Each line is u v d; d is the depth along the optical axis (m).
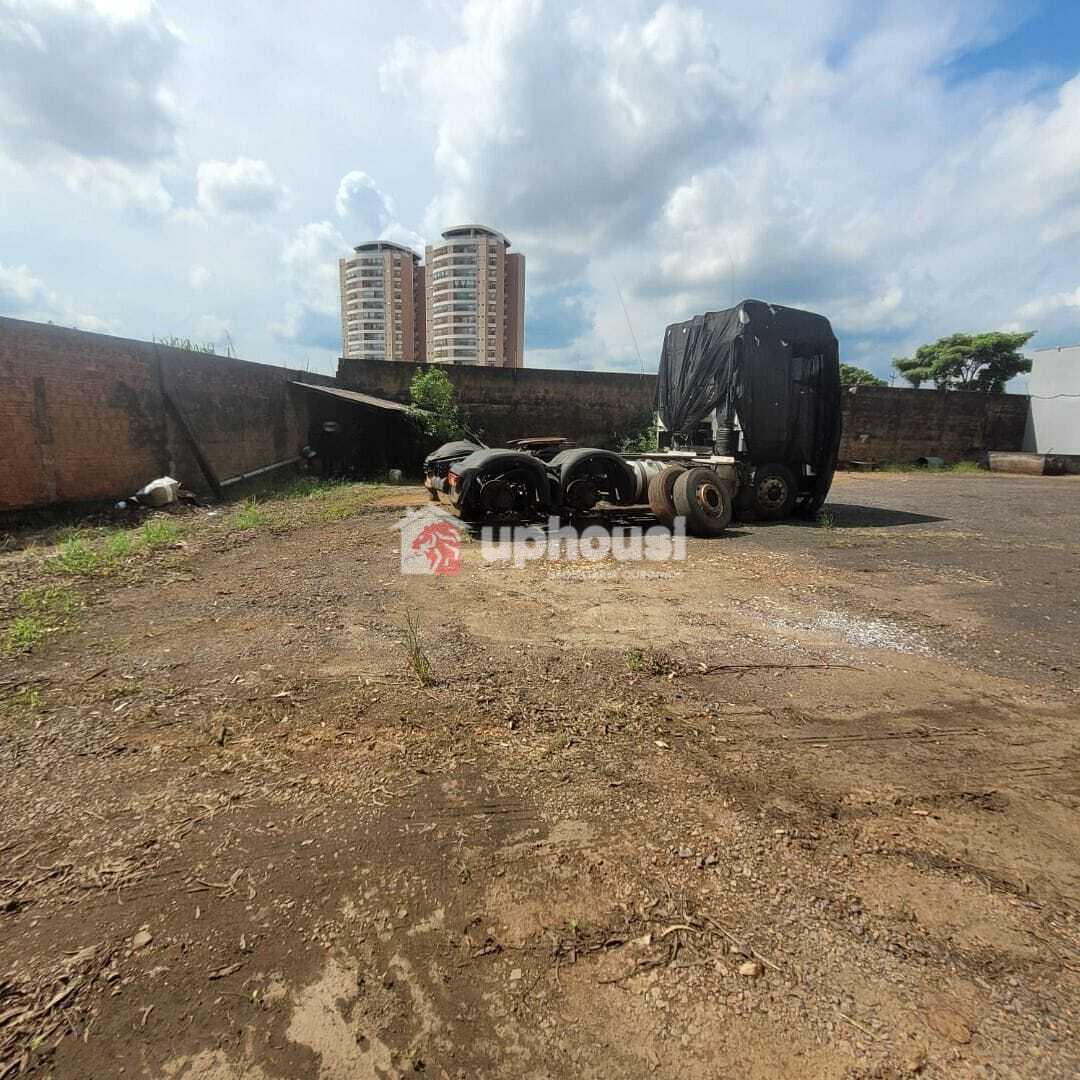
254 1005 1.53
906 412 23.11
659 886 1.95
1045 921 1.85
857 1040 1.45
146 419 9.73
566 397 18.69
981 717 3.20
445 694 3.31
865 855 2.13
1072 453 23.52
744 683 3.56
